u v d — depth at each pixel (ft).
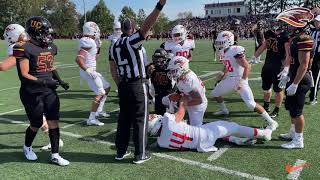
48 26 15.14
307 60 15.74
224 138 17.95
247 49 80.12
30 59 14.98
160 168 15.01
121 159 15.99
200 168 14.90
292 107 16.78
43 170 15.02
